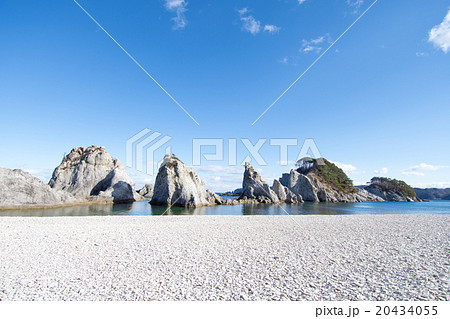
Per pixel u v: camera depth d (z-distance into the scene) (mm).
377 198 114250
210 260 9656
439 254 10773
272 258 9984
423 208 56406
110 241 12711
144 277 7938
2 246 11516
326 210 44500
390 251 11195
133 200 56781
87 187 55094
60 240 12844
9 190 36844
